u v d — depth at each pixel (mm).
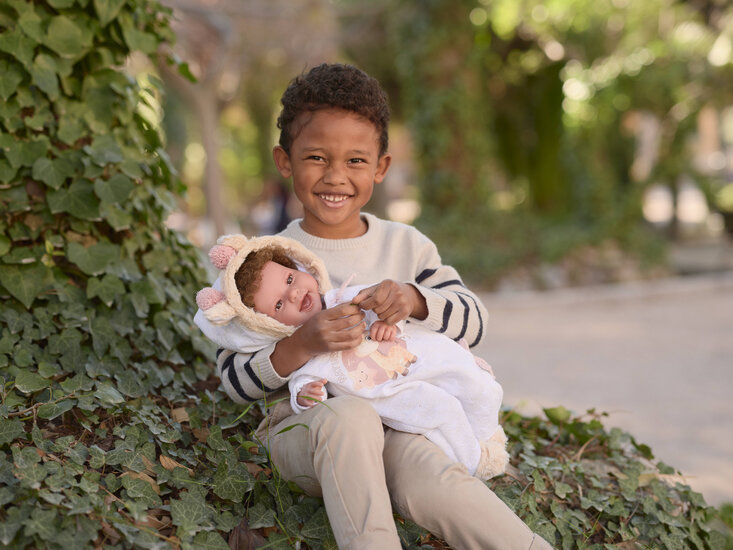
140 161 2641
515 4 12062
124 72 2643
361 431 1691
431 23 10266
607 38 12586
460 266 9625
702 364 6191
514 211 11109
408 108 10820
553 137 12938
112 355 2314
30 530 1560
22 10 2396
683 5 12828
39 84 2393
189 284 2803
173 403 2322
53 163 2418
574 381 5621
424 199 10656
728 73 12555
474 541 1704
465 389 1873
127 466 1870
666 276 10930
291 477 1910
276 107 19625
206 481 1927
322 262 1961
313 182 1965
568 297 9227
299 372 1862
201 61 10484
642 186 11484
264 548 1769
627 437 2807
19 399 2021
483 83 11859
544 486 2289
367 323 1926
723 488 3537
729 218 16906
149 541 1657
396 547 1607
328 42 12867
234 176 27531
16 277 2334
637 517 2281
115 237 2562
